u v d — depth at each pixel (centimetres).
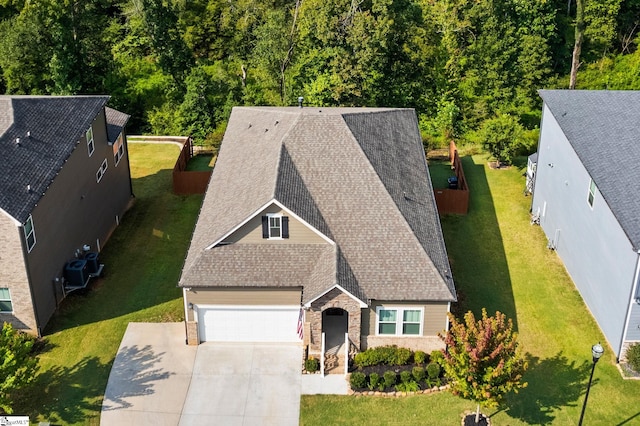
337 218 2898
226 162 3512
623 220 2695
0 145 2947
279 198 2739
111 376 2747
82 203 3384
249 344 2902
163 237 3738
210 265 2783
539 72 5144
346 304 2672
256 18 5956
